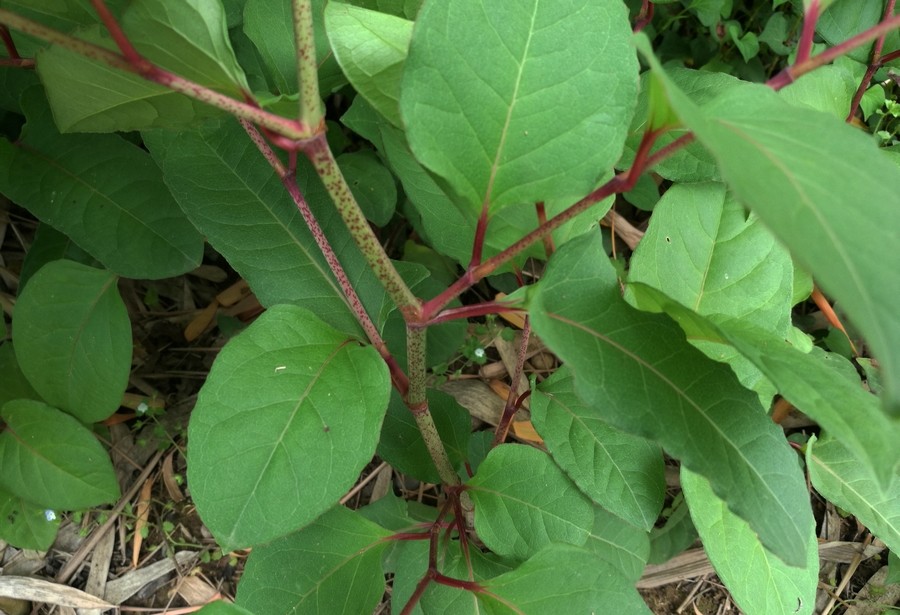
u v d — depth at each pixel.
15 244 0.58
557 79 0.25
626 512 0.36
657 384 0.25
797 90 0.41
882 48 0.44
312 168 0.37
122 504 0.53
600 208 0.34
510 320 0.58
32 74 0.46
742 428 0.25
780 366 0.23
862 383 0.52
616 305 0.26
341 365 0.31
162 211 0.46
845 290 0.15
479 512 0.38
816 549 0.36
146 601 0.51
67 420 0.47
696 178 0.37
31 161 0.46
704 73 0.38
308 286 0.36
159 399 0.56
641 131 0.38
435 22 0.24
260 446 0.29
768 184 0.17
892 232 0.16
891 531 0.40
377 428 0.29
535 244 0.33
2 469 0.47
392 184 0.50
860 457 0.21
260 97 0.31
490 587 0.33
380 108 0.28
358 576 0.36
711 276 0.37
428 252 0.56
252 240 0.36
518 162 0.26
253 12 0.37
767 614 0.34
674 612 0.50
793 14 0.56
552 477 0.37
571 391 0.38
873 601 0.50
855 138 0.19
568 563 0.32
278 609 0.35
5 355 0.51
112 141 0.46
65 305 0.46
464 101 0.25
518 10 0.25
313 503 0.28
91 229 0.45
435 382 0.56
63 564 0.52
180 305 0.60
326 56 0.37
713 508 0.34
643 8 0.41
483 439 0.49
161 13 0.23
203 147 0.37
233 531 0.28
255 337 0.31
